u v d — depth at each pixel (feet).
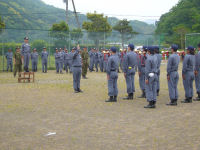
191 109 28.78
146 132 20.58
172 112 27.32
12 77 63.77
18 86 47.52
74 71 40.50
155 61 29.12
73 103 32.24
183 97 36.65
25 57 56.03
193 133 20.24
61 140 18.85
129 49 34.96
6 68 86.07
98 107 29.96
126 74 34.94
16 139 19.13
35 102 32.81
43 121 23.97
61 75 70.18
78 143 18.22
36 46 91.50
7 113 27.09
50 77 64.44
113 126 22.26
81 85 49.01
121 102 33.12
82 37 97.25
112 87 33.32
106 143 18.17
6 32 86.48
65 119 24.63
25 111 27.91
